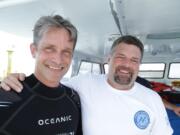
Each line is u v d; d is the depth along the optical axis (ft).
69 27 1.72
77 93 2.09
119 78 2.18
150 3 3.54
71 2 3.28
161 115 2.23
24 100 1.65
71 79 2.41
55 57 1.69
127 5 3.57
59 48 1.69
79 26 4.72
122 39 2.23
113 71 2.21
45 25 1.70
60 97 1.83
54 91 1.78
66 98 1.89
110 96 2.17
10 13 3.63
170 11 3.95
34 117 1.65
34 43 1.76
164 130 2.21
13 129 1.57
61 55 1.71
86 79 2.30
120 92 2.19
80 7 3.52
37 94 1.71
